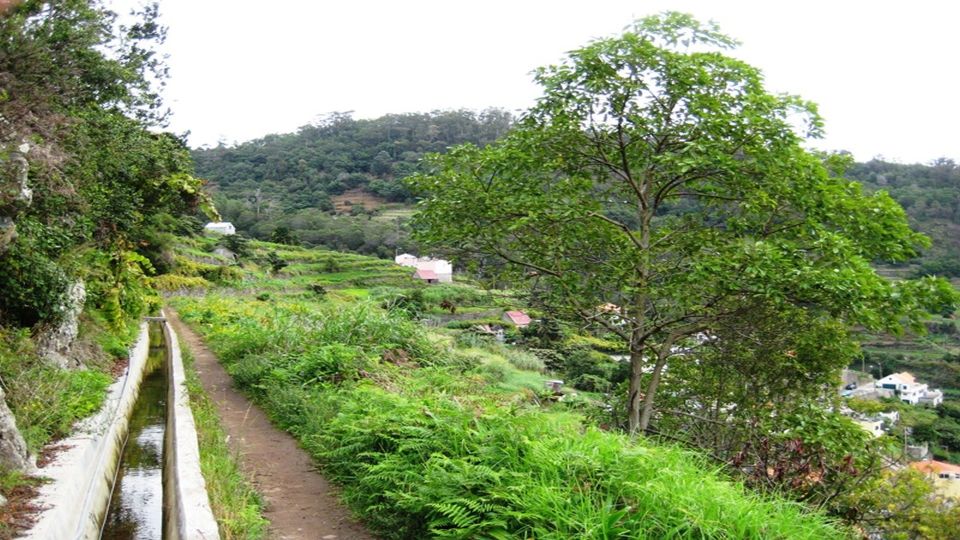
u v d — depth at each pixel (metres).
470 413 5.73
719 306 8.81
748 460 6.96
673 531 3.60
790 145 8.09
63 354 10.48
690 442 8.65
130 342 15.77
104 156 13.29
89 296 13.88
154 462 8.86
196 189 18.41
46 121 9.55
